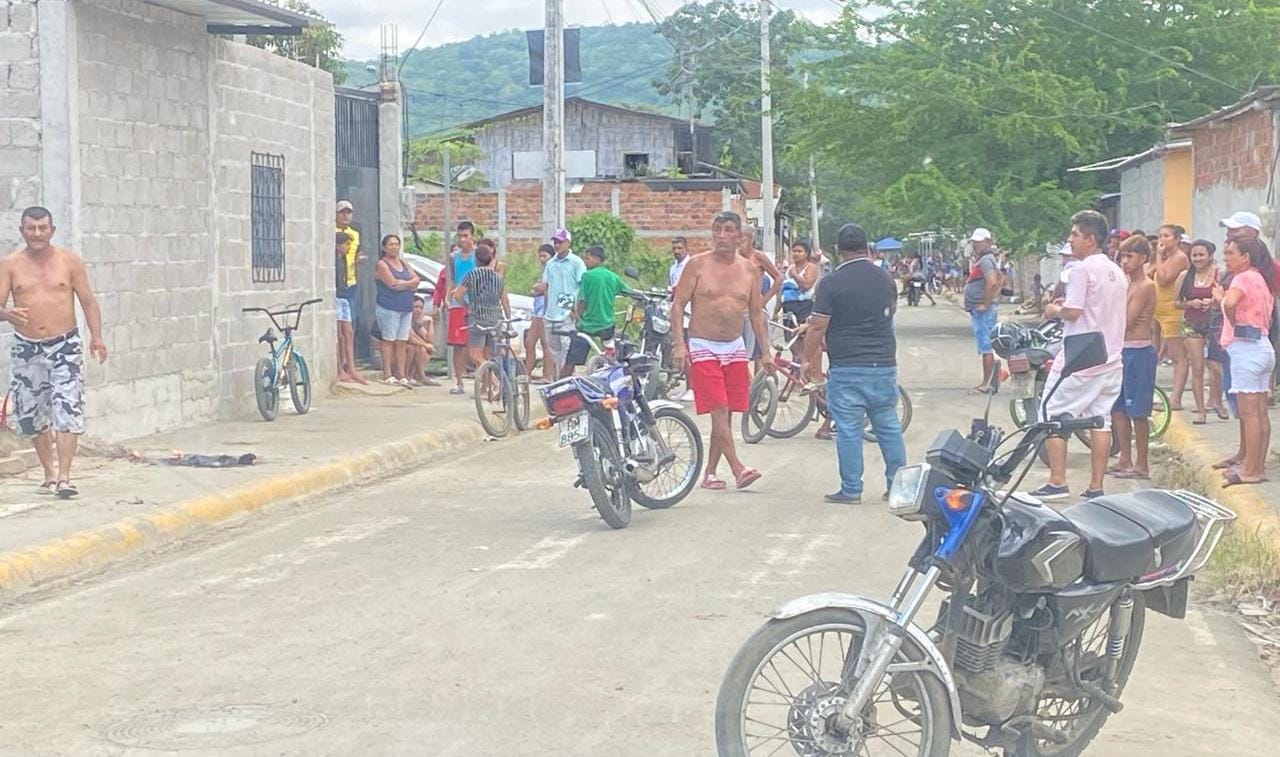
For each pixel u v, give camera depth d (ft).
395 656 25.68
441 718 22.24
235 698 23.27
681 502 41.11
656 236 147.95
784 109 123.54
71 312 38.99
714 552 34.45
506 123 197.57
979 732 22.18
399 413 59.16
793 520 38.40
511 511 40.24
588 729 21.74
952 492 17.78
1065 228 113.39
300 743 21.08
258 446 49.16
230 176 57.21
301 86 63.57
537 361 72.49
